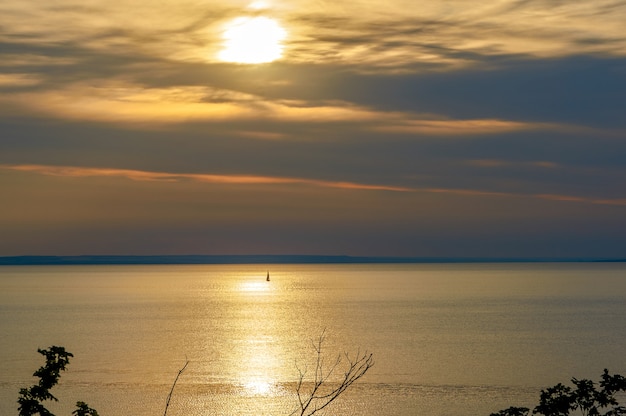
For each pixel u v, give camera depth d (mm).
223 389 85938
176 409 75000
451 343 133625
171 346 130875
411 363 107125
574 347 126812
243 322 180125
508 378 93125
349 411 73688
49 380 16234
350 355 117812
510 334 149125
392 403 77375
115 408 75375
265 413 73125
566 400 25031
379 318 190125
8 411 73188
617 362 108688
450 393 82688
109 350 124562
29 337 146250
